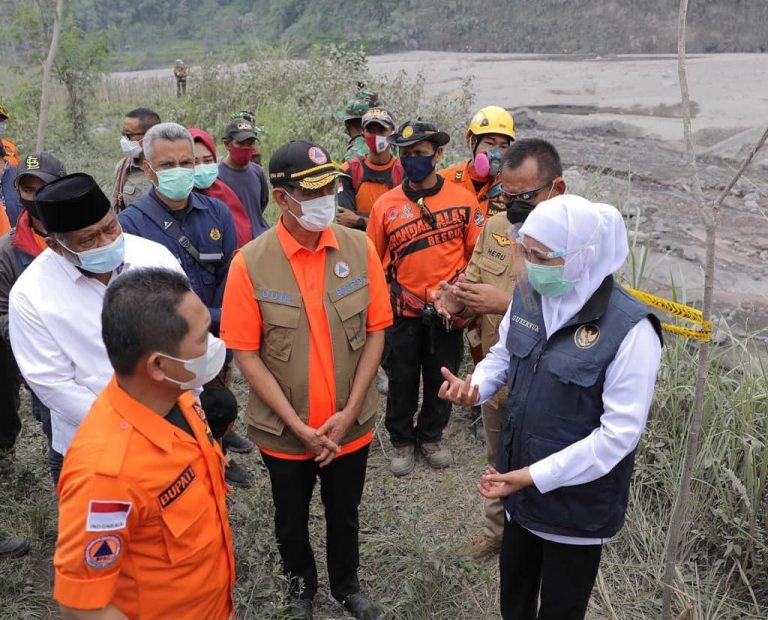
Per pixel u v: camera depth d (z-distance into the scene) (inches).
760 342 189.9
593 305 90.1
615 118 492.4
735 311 212.2
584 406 90.9
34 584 135.2
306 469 120.1
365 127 181.2
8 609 126.5
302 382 113.6
